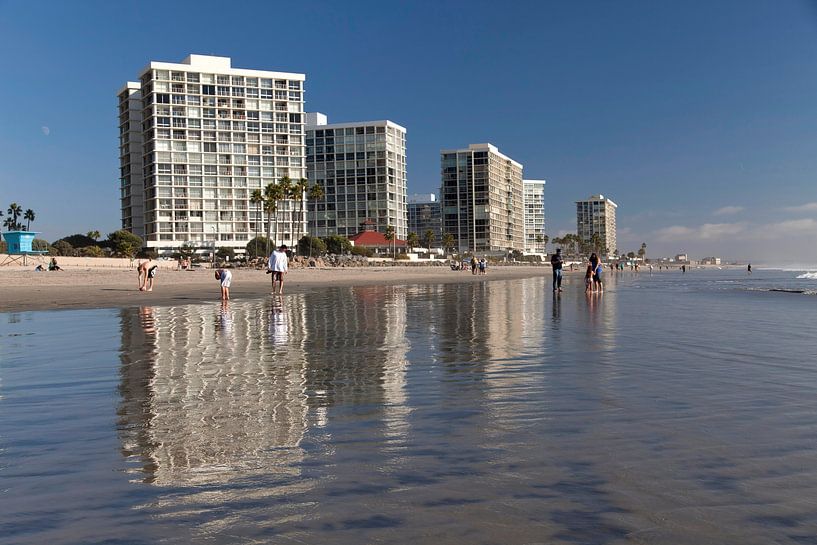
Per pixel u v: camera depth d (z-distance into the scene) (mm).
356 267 104625
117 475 3965
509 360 8648
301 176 148625
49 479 3900
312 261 95625
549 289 35125
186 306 20562
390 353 9422
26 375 7633
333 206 178875
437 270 102438
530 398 6145
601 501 3432
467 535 3029
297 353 9461
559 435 4766
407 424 5160
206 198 139750
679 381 6992
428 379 7238
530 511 3307
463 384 6910
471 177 199875
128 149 148500
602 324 14047
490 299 24688
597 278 30359
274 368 8078
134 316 16516
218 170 140500
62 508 3443
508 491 3598
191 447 4555
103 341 11031
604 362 8422
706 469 3932
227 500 3525
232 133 141625
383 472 3959
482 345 10320
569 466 4023
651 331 12477
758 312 17906
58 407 5895
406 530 3096
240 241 142625
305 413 5594
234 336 11797
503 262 178750
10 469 4098
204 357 9062
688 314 17016
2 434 4953
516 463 4098
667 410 5574
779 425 5008
